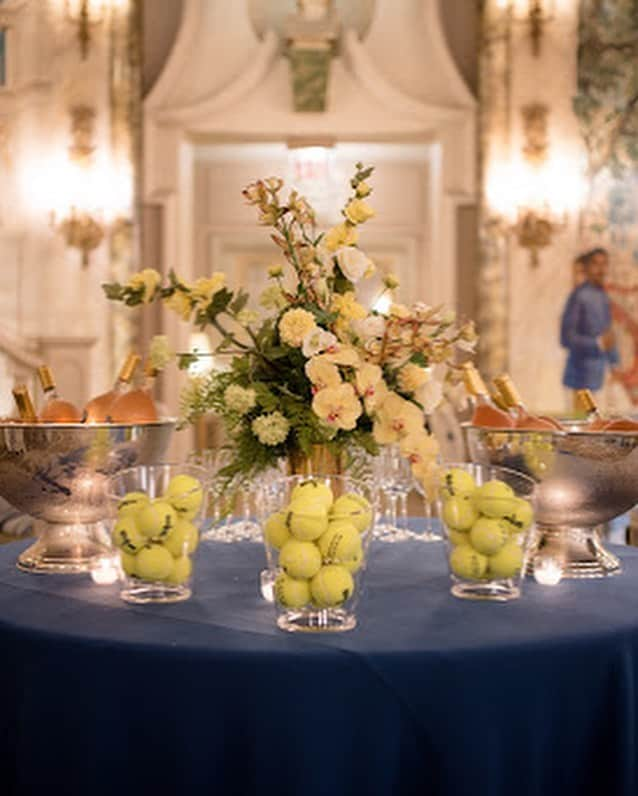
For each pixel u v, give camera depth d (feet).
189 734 5.01
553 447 6.71
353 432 6.85
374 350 6.73
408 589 6.50
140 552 5.99
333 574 5.36
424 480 6.53
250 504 9.12
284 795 4.95
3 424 6.93
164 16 30.27
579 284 29.37
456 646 5.11
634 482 6.77
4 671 5.51
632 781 5.40
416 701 4.98
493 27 29.53
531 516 6.14
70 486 6.95
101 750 5.14
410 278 37.24
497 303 29.60
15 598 6.19
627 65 29.12
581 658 5.28
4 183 29.78
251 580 6.75
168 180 30.25
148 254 30.40
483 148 29.71
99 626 5.49
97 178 29.84
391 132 30.22
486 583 6.21
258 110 30.17
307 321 6.46
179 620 5.64
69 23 29.76
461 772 5.00
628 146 29.12
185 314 7.14
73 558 7.11
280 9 30.27
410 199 37.24
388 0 30.22
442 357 6.91
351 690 4.97
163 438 7.32
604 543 8.51
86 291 29.89
